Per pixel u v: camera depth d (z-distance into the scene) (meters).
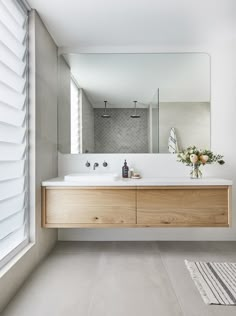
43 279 2.14
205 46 3.19
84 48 3.21
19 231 2.23
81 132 3.23
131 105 3.20
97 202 2.54
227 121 3.18
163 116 3.21
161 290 1.95
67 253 2.77
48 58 2.85
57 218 2.54
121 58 3.20
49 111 2.88
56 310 1.70
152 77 3.20
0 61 1.88
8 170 2.00
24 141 2.34
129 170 3.11
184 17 2.59
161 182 2.52
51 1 2.29
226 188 2.54
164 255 2.69
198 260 2.53
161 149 3.20
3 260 1.86
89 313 1.66
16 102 2.16
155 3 2.35
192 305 1.75
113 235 3.20
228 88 3.18
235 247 2.93
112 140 3.23
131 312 1.67
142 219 2.54
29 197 2.41
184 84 3.20
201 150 3.11
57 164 3.18
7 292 1.80
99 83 3.21
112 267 2.38
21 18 2.29
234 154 3.17
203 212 2.54
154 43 3.16
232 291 1.92
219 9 2.45
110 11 2.47
